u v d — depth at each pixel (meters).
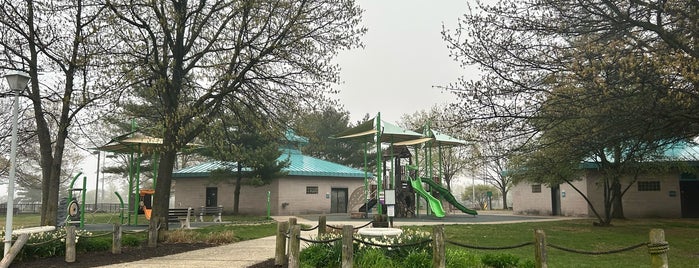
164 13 14.40
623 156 20.86
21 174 41.16
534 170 20.48
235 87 14.67
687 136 13.52
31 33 13.95
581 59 11.59
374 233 9.70
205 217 29.38
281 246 10.07
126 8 13.74
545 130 12.70
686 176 28.50
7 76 10.55
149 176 41.28
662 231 7.02
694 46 11.02
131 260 11.05
